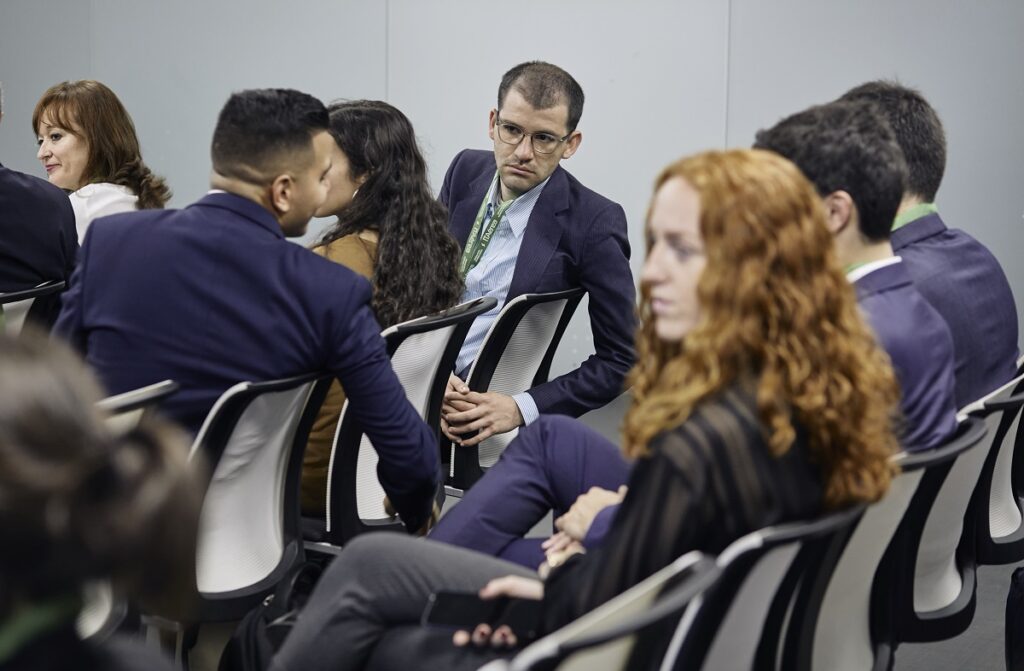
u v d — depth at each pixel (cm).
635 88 548
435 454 216
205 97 632
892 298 164
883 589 170
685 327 130
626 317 304
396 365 229
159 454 73
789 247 126
